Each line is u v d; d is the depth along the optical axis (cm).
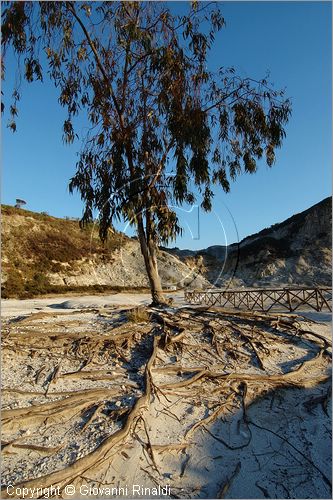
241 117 1020
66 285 3077
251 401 589
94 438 466
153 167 1024
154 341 744
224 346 777
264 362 745
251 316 968
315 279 3762
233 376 650
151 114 1015
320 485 447
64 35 938
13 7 896
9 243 3278
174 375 652
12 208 3781
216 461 461
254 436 517
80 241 3816
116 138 1000
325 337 902
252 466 462
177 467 445
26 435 470
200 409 557
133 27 904
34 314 969
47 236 3634
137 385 597
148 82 1012
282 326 930
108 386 593
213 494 413
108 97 1005
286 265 4081
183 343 762
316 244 4331
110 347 729
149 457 447
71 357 691
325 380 700
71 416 513
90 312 1041
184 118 954
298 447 512
